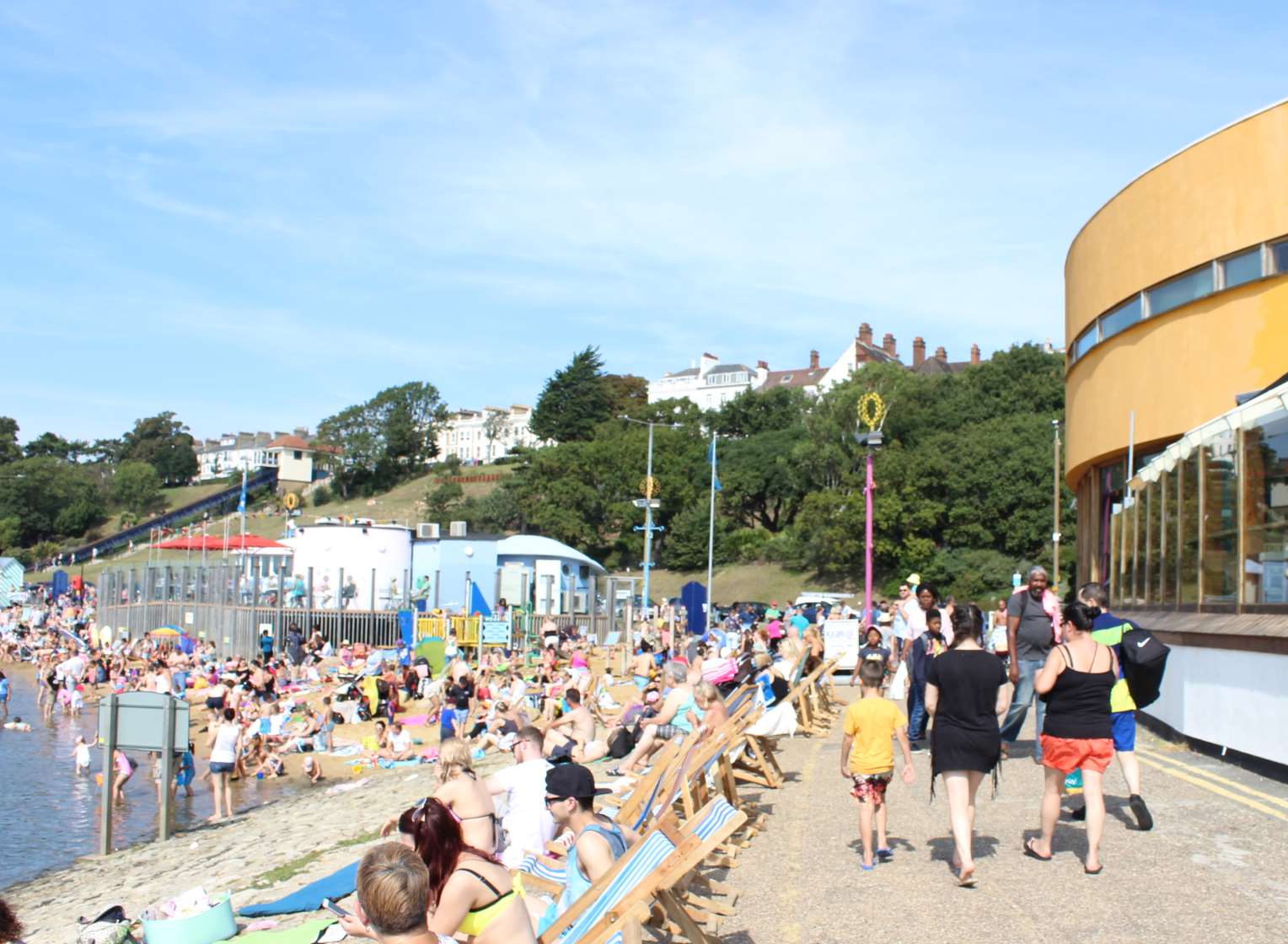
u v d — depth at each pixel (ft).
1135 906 24.16
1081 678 27.17
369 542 157.28
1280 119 64.85
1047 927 22.93
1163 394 72.95
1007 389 293.64
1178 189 71.72
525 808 32.71
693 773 30.68
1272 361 64.75
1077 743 27.09
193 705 113.09
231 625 150.51
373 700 100.22
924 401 303.89
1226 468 45.68
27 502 517.96
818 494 276.00
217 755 64.75
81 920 40.93
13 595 304.91
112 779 56.18
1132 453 74.28
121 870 51.08
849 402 298.76
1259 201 65.62
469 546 161.79
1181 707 46.80
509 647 132.57
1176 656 47.83
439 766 27.86
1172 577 53.78
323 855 46.37
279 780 78.95
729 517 335.47
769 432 342.03
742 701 41.63
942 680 26.53
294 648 132.26
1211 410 68.18
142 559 411.95
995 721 26.35
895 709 28.76
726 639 112.27
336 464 517.14
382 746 86.07
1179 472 52.90
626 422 399.65
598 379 439.63
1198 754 43.86
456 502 425.69
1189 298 71.26
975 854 29.25
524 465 398.01
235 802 71.46
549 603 161.79
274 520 477.77
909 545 252.83
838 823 34.12
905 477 258.16
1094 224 84.94
